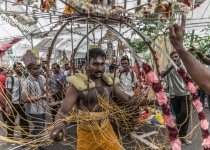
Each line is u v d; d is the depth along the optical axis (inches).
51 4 97.7
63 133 78.3
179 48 47.6
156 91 59.0
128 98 112.0
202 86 46.7
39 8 90.0
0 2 101.2
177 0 99.5
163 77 162.2
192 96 63.7
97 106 99.3
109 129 106.7
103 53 97.7
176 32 48.1
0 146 155.4
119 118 125.3
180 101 179.0
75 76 96.5
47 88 130.9
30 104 150.5
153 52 106.9
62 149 168.1
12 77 175.5
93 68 96.6
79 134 103.7
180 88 176.4
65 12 98.1
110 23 101.3
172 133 56.0
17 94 170.4
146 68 61.4
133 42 264.5
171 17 98.0
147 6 103.5
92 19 87.0
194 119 235.9
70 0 75.5
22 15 95.8
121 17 95.5
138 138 175.2
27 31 121.6
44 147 151.9
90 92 97.3
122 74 197.3
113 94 110.7
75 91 94.7
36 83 154.0
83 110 99.0
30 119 152.7
